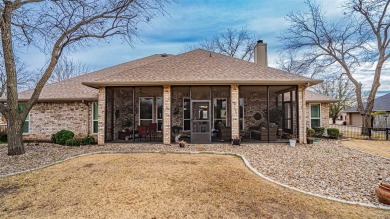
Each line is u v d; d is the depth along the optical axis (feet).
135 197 14.25
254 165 22.22
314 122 47.37
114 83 33.81
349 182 17.30
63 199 14.10
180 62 42.16
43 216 11.89
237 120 35.09
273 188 15.92
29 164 23.36
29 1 29.63
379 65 53.83
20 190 15.79
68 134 37.58
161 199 13.92
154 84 34.71
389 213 12.15
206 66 40.09
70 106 42.14
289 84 35.14
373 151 30.42
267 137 37.83
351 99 107.86
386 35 52.75
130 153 28.96
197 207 12.78
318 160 24.31
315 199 14.01
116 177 18.45
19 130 28.50
